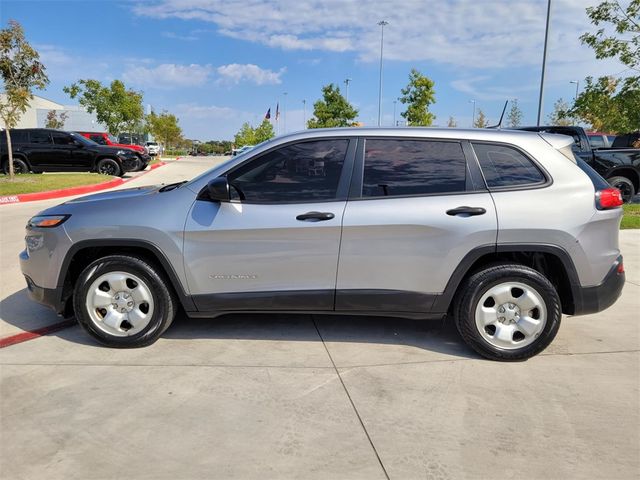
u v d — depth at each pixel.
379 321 4.79
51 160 19.28
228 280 3.97
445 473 2.58
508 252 3.97
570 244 3.76
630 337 4.41
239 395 3.37
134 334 4.07
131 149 20.64
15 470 2.60
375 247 3.83
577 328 4.62
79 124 59.50
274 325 4.66
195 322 4.73
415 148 3.93
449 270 3.82
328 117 37.59
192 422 3.05
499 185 3.86
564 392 3.42
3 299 5.35
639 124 11.76
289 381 3.57
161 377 3.62
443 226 3.77
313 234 3.83
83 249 4.17
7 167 19.12
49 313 4.95
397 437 2.90
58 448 2.79
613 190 3.89
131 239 3.95
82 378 3.61
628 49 11.23
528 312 3.86
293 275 3.92
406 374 3.69
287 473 2.57
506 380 3.59
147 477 2.54
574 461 2.68
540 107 18.42
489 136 3.94
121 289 4.05
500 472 2.59
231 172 3.99
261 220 3.85
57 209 4.20
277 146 3.98
